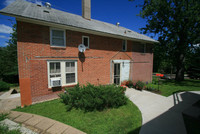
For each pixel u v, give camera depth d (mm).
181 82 13469
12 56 15820
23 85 5391
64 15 7992
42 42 5750
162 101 6219
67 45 6582
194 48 14602
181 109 5117
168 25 14633
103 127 3568
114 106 5102
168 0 13867
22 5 6508
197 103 5918
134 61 10586
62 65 6473
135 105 5582
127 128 3539
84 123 3793
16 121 3879
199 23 12562
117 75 9648
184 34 14148
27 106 5363
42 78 5871
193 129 3488
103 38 8273
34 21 5348
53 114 4453
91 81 7852
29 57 5438
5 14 4574
